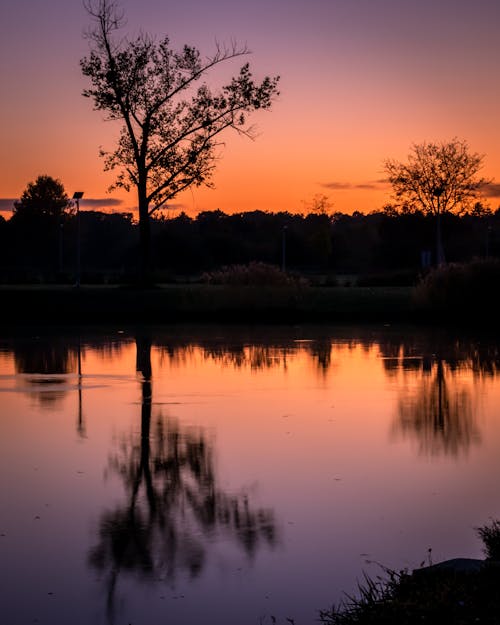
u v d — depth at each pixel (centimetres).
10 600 784
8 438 1453
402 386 2038
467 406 1753
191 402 1823
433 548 900
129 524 989
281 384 2078
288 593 794
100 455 1328
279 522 992
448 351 2800
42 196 13425
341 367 2394
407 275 6278
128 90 4681
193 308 4225
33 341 3166
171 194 4869
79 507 1055
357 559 875
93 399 1859
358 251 12781
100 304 4275
